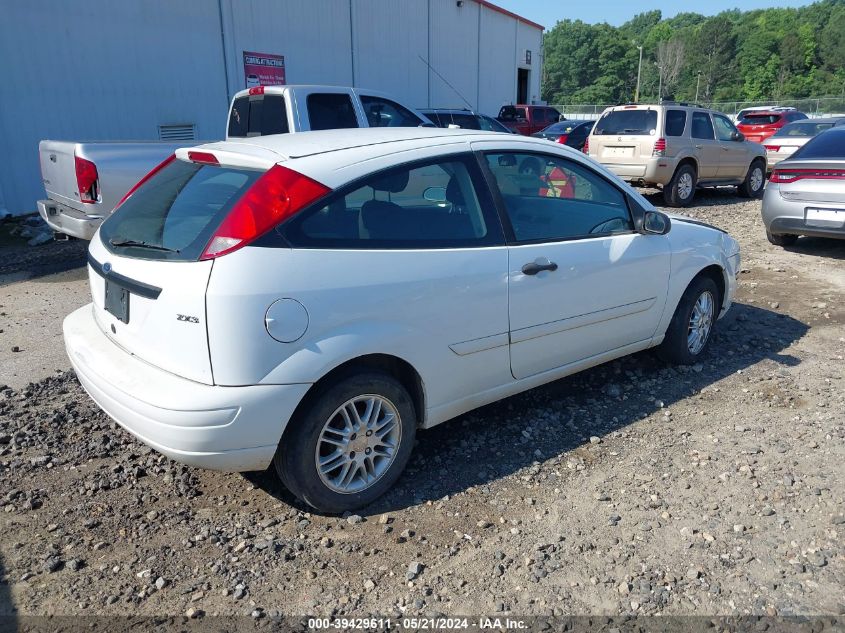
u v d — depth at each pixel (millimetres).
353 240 3053
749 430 4059
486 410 4332
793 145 17344
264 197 2861
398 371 3424
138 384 2906
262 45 15688
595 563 2904
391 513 3242
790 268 7996
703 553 2961
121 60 12594
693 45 111188
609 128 12977
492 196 3623
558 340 3932
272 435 2855
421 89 22531
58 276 7781
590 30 113562
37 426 4047
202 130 14492
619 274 4184
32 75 11203
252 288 2736
